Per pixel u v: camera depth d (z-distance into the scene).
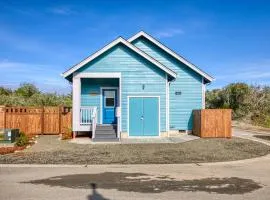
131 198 8.45
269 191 9.20
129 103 23.11
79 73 22.67
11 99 37.53
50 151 17.08
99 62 22.91
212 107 47.12
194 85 25.53
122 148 18.17
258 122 40.19
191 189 9.41
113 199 8.36
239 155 16.06
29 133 24.75
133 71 23.11
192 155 15.93
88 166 13.23
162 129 23.22
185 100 25.47
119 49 23.08
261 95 44.56
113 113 24.38
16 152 16.72
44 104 38.75
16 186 9.78
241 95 43.91
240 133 27.38
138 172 11.99
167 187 9.65
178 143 20.14
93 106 23.73
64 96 43.84
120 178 10.94
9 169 12.60
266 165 13.59
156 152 16.78
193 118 24.97
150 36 25.61
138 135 23.05
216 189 9.41
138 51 22.94
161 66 22.97
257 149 18.06
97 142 20.59
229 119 22.69
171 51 25.47
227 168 12.85
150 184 10.05
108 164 13.66
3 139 20.31
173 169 12.59
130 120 23.08
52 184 10.05
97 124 23.38
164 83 23.20
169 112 25.05
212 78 25.28
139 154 16.17
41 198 8.44
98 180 10.62
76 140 21.33
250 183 10.18
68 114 25.06
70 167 13.04
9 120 24.73
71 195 8.76
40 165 13.41
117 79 24.47
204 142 20.52
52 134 24.88
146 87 23.14
